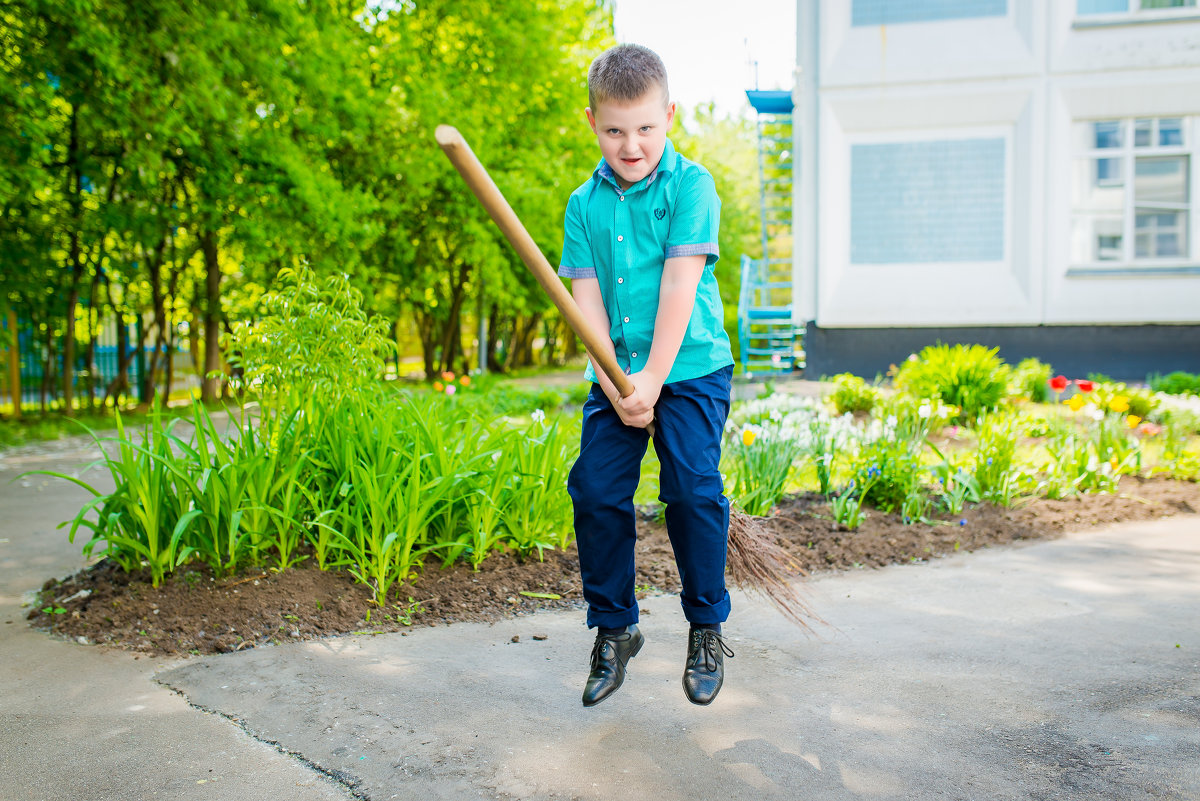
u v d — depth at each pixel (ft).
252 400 13.70
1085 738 7.21
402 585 10.97
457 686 8.39
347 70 44.78
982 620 10.28
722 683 8.16
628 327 7.72
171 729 7.46
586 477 7.55
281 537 11.18
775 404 24.63
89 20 31.58
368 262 53.36
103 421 35.81
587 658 9.15
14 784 6.56
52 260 38.68
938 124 40.65
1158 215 40.45
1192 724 7.45
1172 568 12.39
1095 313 40.11
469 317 85.87
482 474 12.01
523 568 11.84
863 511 14.93
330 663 8.97
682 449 7.38
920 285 41.27
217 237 44.45
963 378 26.07
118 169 39.81
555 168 58.75
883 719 7.61
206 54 36.06
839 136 41.45
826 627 10.11
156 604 10.23
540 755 6.97
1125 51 39.06
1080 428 22.58
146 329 49.52
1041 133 39.86
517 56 55.26
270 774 6.68
